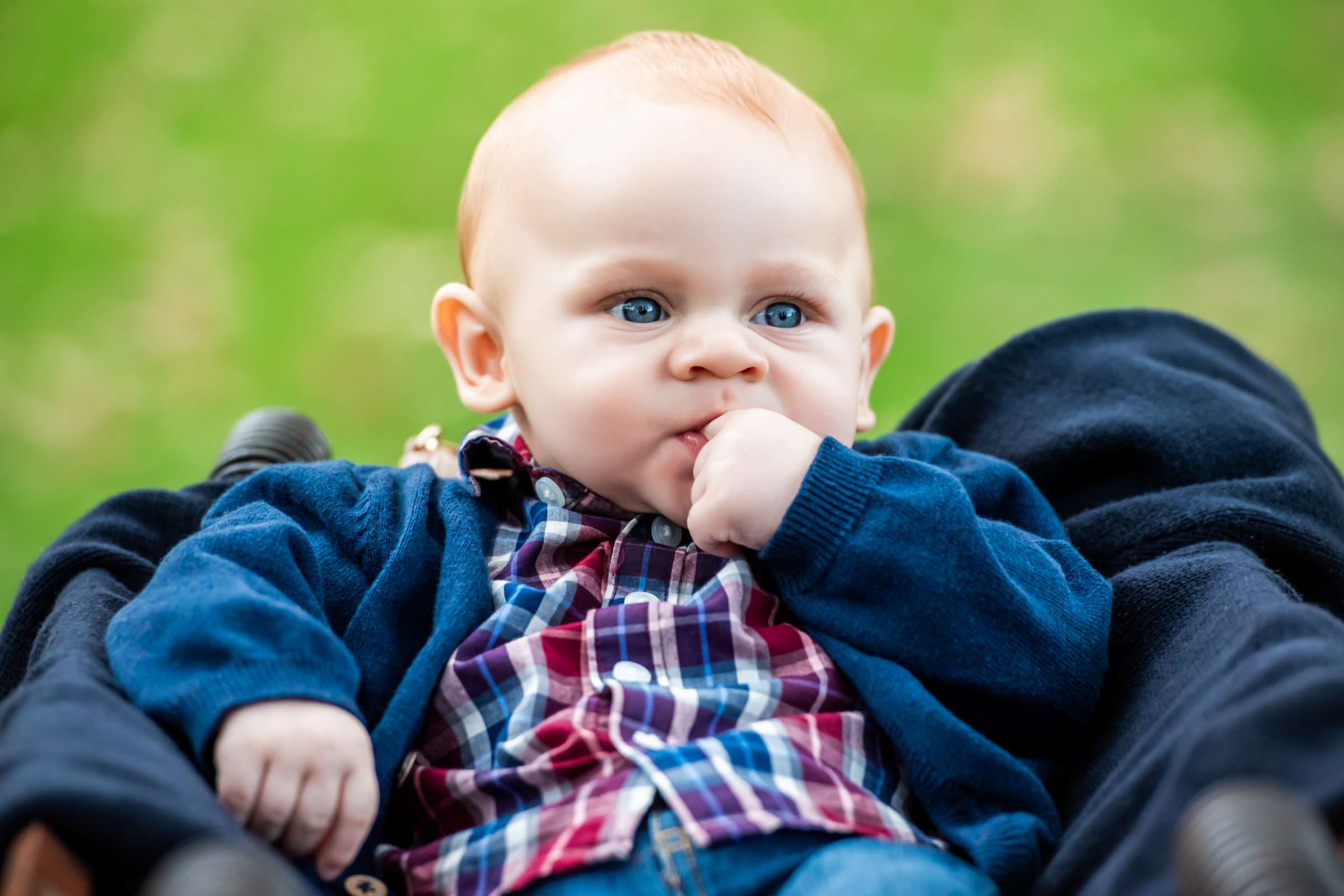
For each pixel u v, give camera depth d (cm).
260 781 129
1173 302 500
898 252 521
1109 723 159
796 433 158
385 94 592
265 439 213
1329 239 530
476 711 153
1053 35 630
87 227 527
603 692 150
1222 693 131
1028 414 205
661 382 164
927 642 151
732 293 166
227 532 154
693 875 135
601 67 184
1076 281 511
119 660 138
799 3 641
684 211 165
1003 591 152
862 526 153
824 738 149
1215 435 192
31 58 607
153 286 509
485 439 174
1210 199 549
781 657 156
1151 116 589
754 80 180
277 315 496
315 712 133
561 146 174
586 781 144
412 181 555
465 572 163
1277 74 611
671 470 165
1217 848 96
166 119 579
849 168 183
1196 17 645
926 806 147
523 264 174
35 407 459
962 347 479
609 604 162
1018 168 559
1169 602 162
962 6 646
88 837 108
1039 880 138
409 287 510
